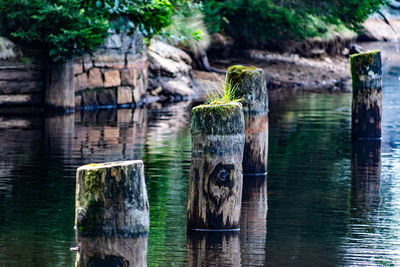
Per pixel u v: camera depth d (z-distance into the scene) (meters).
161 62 26.78
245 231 9.55
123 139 16.97
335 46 36.91
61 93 22.47
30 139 16.88
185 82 27.78
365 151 15.58
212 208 9.45
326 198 11.41
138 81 24.75
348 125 19.44
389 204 11.05
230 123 9.27
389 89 29.77
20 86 22.31
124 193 7.35
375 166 13.96
